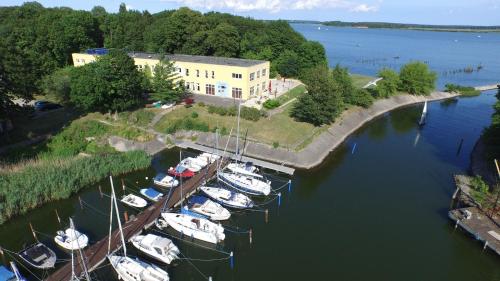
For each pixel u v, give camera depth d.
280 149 59.91
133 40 117.56
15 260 35.50
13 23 109.62
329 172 56.91
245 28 135.62
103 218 42.59
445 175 56.72
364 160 62.25
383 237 40.66
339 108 73.69
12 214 41.91
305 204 47.22
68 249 36.50
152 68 84.88
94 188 49.03
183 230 39.66
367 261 36.56
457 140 73.25
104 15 125.31
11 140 59.59
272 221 43.19
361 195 49.91
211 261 36.00
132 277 32.28
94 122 65.88
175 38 105.12
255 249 37.94
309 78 70.44
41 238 39.00
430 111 94.94
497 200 45.84
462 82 135.25
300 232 41.12
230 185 50.22
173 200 45.28
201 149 60.91
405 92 106.19
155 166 56.03
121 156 55.03
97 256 35.12
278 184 52.22
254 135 63.84
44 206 44.56
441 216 45.09
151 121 68.12
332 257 37.00
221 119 68.50
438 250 38.69
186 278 33.62
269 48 110.44
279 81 103.50
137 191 48.53
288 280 33.50
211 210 42.62
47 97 81.00
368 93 89.25
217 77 79.94
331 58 198.75
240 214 44.59
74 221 41.94
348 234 41.00
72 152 57.47
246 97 79.25
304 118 70.69
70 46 102.06
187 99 76.62
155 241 35.78
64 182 46.19
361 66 170.12
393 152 66.31
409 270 35.56
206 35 105.00
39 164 51.09
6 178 46.16
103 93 65.19
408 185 53.22
